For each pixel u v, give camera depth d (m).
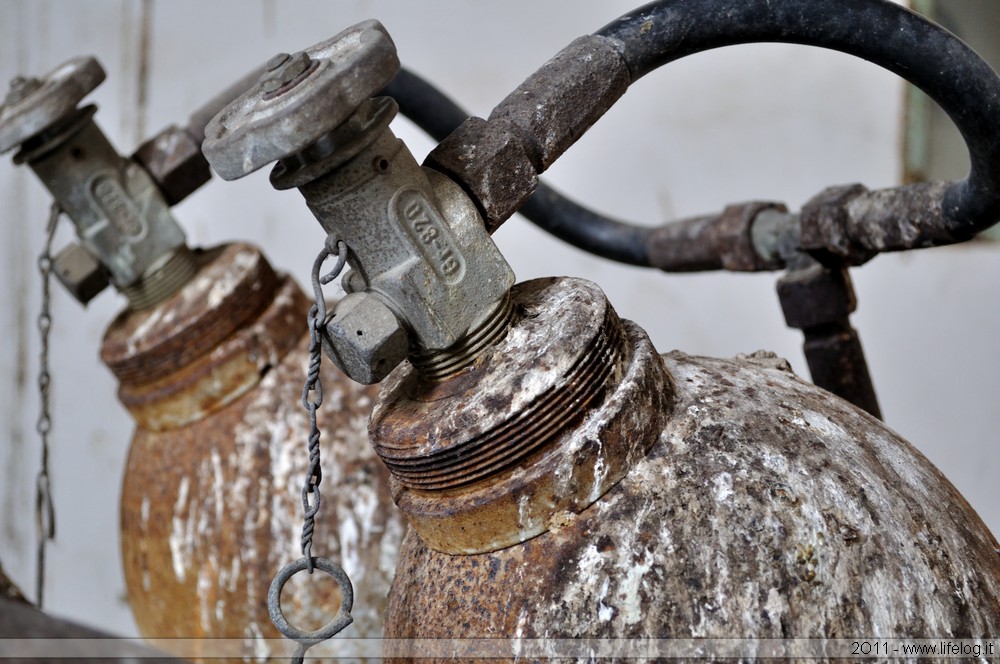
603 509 0.54
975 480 1.31
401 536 0.75
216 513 0.76
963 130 0.62
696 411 0.56
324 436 0.76
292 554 0.75
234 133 0.53
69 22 1.53
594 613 0.53
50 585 1.55
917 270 1.31
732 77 1.33
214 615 0.76
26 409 1.56
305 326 0.80
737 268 0.87
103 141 0.81
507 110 0.59
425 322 0.55
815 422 0.57
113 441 1.55
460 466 0.55
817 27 0.61
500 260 0.56
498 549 0.55
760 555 0.53
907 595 0.53
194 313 0.78
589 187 1.38
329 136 0.54
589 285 0.58
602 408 0.55
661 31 0.62
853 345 0.80
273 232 1.48
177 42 1.50
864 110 1.29
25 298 1.57
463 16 1.40
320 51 0.56
